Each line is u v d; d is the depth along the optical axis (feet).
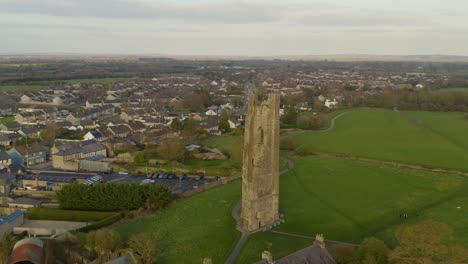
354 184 544.62
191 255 347.15
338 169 620.08
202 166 643.86
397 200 479.82
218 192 521.65
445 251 263.08
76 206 460.96
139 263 320.09
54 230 410.93
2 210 468.75
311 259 257.96
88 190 459.32
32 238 357.41
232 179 578.25
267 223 400.26
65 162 644.69
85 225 422.41
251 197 380.78
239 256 338.95
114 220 426.92
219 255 344.49
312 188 526.98
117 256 313.73
